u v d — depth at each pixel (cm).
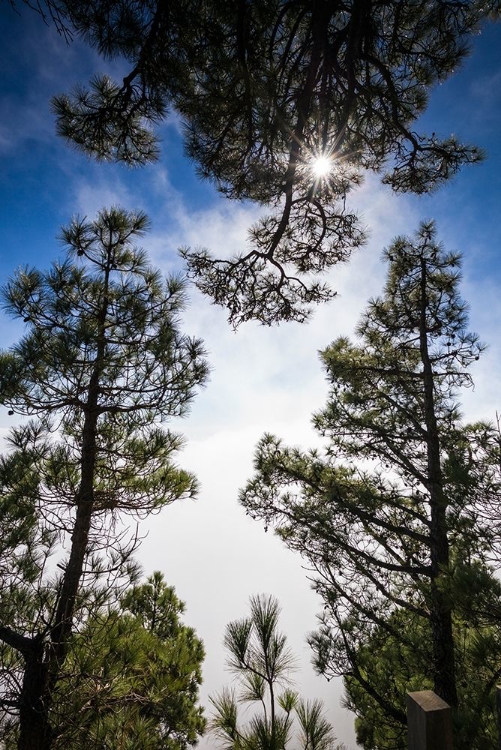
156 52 296
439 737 146
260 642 220
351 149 439
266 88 320
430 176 498
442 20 378
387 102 411
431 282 794
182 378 583
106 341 560
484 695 401
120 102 345
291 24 378
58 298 547
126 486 593
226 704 210
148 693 504
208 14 297
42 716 434
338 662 664
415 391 771
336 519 761
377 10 357
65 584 488
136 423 586
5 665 470
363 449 780
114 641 453
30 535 469
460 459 490
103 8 280
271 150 368
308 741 198
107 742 419
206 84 340
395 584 752
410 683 609
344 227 491
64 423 583
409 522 757
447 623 600
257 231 546
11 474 458
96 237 607
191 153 429
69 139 384
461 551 461
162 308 605
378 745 680
